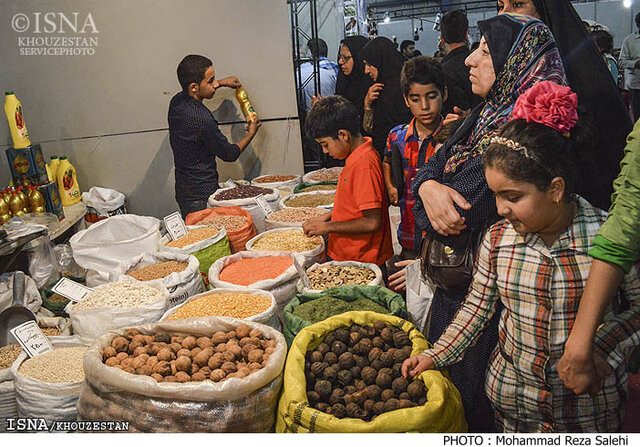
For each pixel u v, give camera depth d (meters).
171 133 4.12
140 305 2.48
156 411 1.79
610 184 1.88
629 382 2.42
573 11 1.94
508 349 1.63
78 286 2.66
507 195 1.39
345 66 4.64
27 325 2.39
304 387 1.83
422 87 2.66
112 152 4.66
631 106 2.68
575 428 1.57
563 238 1.45
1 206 3.49
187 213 4.20
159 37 4.42
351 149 2.71
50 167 4.15
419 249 2.11
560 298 1.47
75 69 4.48
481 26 1.75
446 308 1.96
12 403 2.31
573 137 1.37
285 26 4.39
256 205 3.85
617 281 1.30
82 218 4.22
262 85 4.52
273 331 2.08
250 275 2.74
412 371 1.79
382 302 2.32
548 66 1.67
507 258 1.54
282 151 4.65
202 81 4.00
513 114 1.40
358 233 2.73
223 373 1.87
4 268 3.07
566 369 1.38
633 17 3.23
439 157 1.93
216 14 4.38
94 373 1.88
